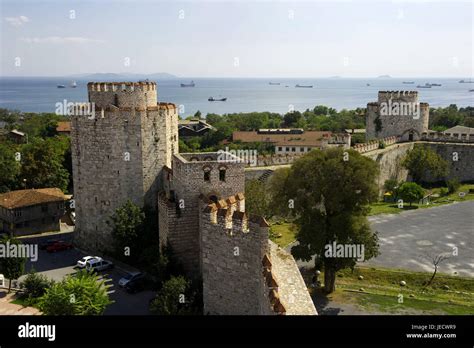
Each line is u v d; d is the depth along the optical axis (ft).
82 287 137.69
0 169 293.64
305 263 203.41
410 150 363.15
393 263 201.77
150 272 180.34
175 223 162.20
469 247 221.05
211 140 595.88
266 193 220.84
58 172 303.68
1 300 167.32
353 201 167.73
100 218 207.51
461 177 359.25
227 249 122.62
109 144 199.93
